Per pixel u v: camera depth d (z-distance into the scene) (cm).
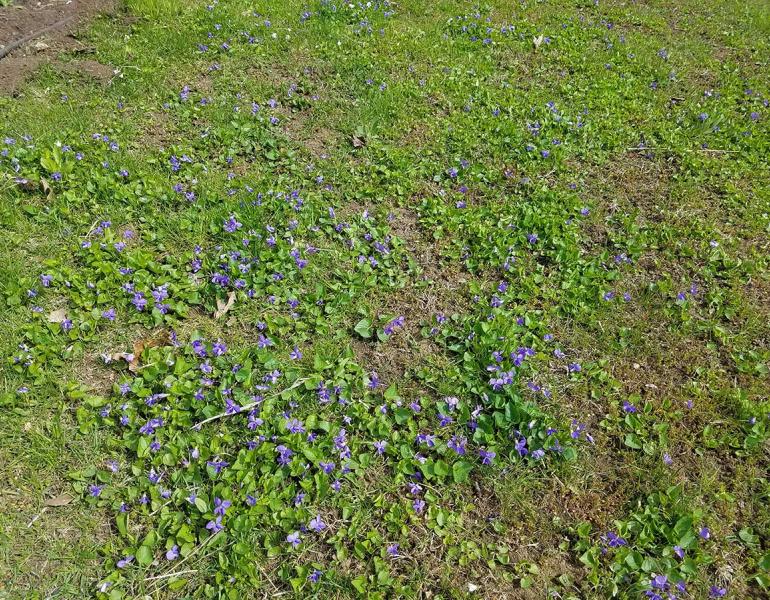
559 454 337
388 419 345
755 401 375
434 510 310
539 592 288
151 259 416
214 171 503
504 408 351
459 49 720
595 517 315
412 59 689
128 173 484
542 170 545
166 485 309
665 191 537
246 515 294
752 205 524
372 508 310
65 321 368
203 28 685
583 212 494
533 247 464
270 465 316
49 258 412
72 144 502
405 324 404
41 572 277
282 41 685
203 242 439
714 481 333
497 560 297
